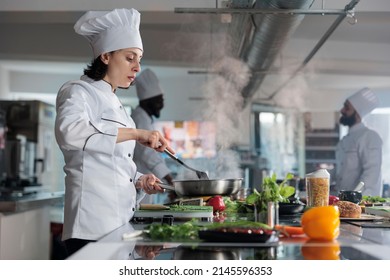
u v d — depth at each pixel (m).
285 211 2.36
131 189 2.32
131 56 2.39
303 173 8.04
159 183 2.50
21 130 6.97
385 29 6.91
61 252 5.31
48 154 7.50
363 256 1.37
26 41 7.04
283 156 8.02
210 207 2.36
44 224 4.94
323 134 8.14
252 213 2.58
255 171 7.52
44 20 5.33
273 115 8.09
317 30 6.90
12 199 4.33
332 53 7.62
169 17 5.24
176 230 1.50
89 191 2.22
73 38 7.05
